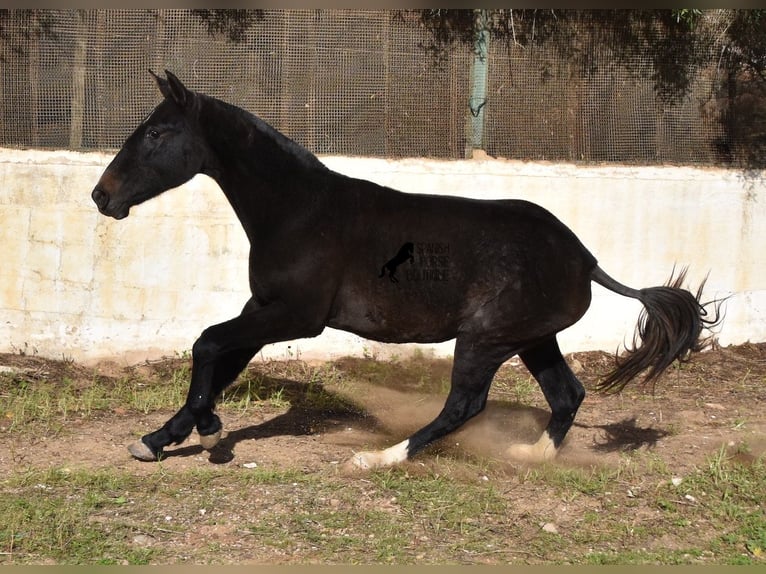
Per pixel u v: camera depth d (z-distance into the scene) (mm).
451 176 7465
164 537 3998
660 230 7781
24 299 7074
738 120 8000
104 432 5484
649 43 7797
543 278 4656
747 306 7957
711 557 4008
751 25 7883
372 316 4773
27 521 4070
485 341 4715
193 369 4711
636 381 7133
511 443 5523
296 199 4703
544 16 7617
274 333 4734
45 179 7035
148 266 7160
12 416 5691
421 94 7500
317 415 6066
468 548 3996
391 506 4402
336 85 7363
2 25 7051
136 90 7172
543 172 7602
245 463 4980
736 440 5566
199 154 4773
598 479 4809
